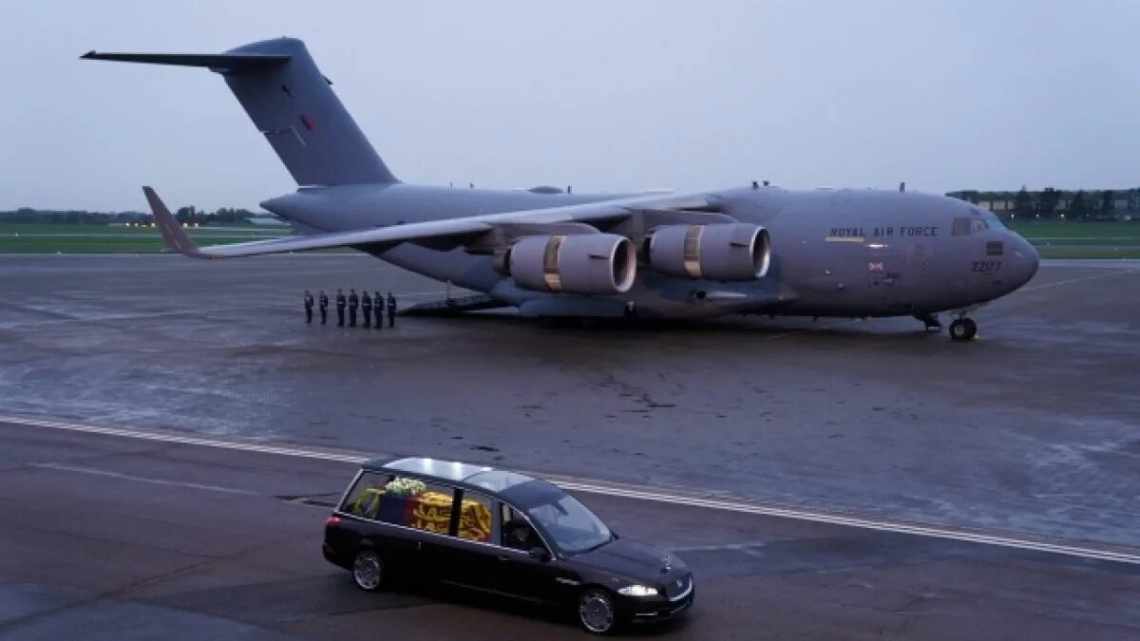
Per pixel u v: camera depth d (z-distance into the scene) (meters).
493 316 39.25
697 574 12.33
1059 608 11.37
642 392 23.55
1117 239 116.94
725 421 20.58
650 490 15.94
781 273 33.34
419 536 11.37
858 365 27.34
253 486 16.03
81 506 14.92
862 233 32.16
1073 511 15.02
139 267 73.31
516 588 10.91
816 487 16.16
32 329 35.31
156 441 19.05
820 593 11.75
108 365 27.55
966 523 14.45
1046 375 26.00
